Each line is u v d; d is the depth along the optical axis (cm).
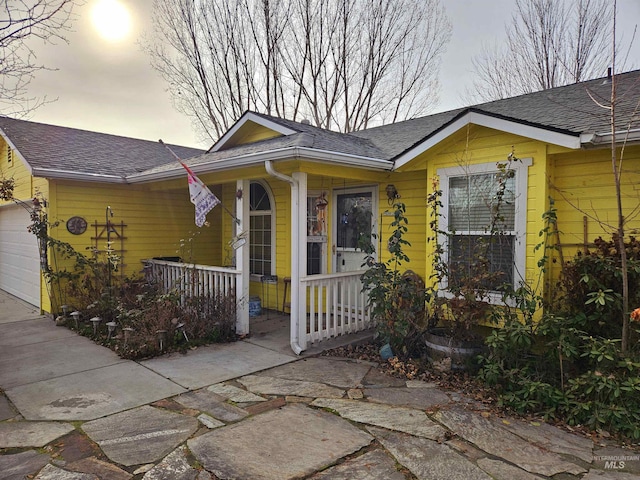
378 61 1827
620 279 400
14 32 485
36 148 823
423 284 591
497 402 390
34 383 450
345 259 742
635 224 438
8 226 1046
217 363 517
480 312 464
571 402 363
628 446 321
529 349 446
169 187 790
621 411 337
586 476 280
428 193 574
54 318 762
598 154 461
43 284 806
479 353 467
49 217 760
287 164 554
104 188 824
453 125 516
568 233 482
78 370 492
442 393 421
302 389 433
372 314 555
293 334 559
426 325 512
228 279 655
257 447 317
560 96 662
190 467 291
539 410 379
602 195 459
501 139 504
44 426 351
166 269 788
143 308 654
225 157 641
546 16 1590
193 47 1770
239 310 635
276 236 820
